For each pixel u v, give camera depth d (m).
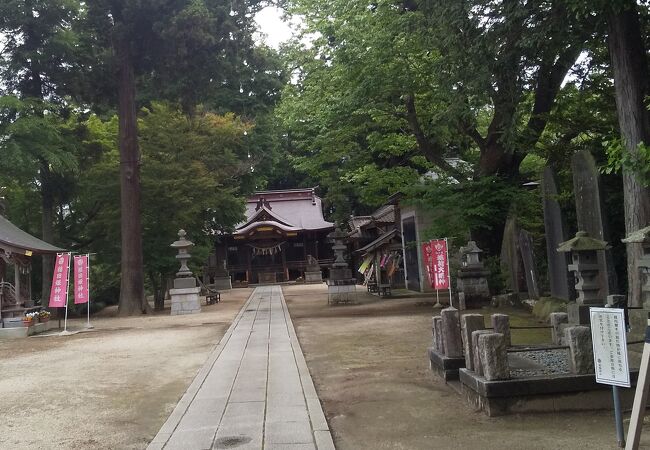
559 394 5.79
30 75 21.47
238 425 5.80
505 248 17.23
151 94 27.02
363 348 10.30
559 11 9.16
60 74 21.20
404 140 18.59
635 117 9.04
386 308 17.89
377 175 18.98
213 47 20.03
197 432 5.62
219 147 27.47
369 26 14.79
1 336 15.48
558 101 13.93
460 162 18.94
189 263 24.83
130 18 19.73
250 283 46.12
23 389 8.18
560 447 4.78
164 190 22.59
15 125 18.48
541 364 6.68
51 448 5.41
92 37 21.41
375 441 5.24
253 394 7.12
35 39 20.92
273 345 11.11
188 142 23.92
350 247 39.59
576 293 11.99
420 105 17.12
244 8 20.41
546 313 12.45
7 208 24.91
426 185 16.59
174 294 20.72
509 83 10.55
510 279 16.81
